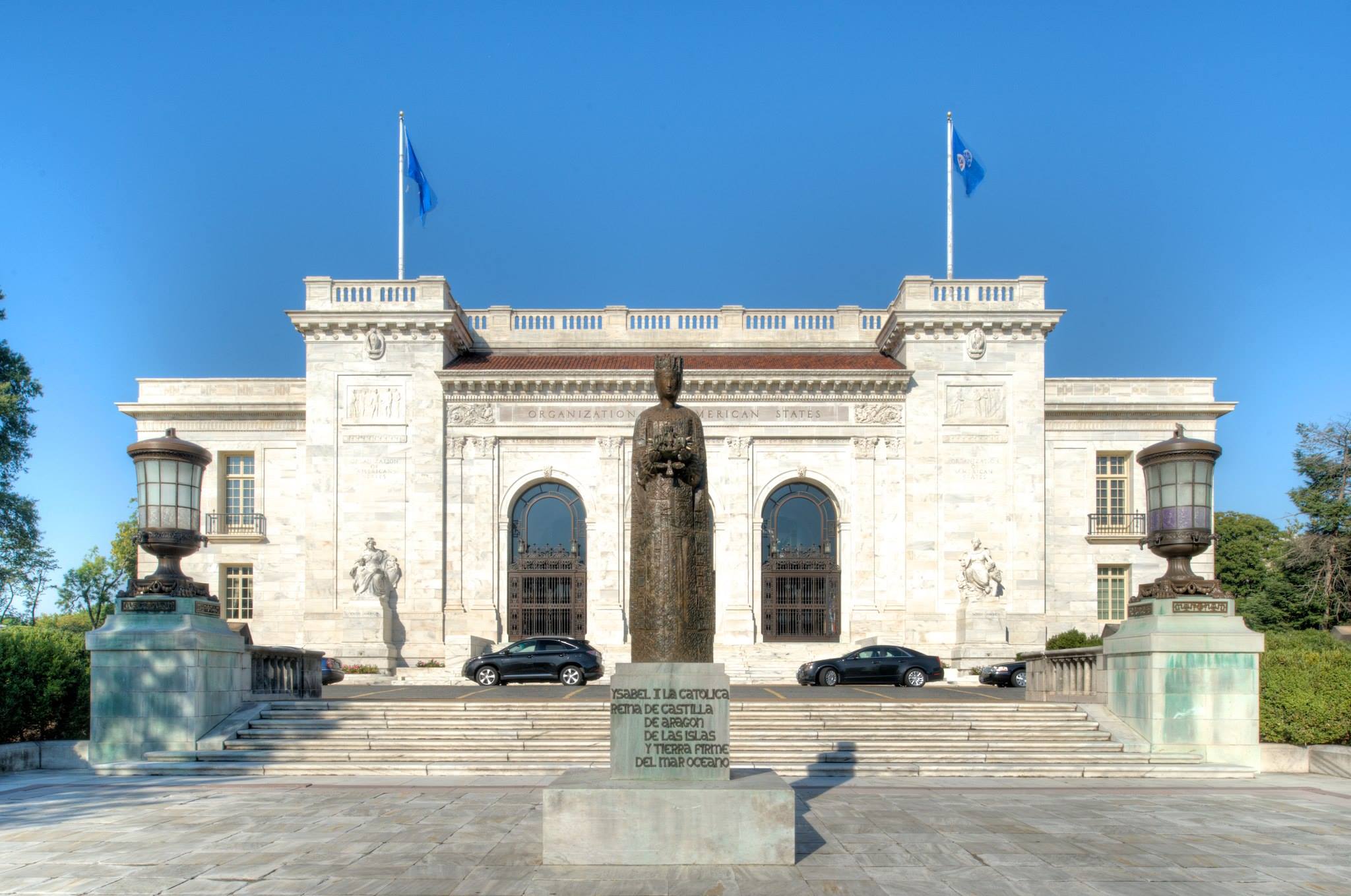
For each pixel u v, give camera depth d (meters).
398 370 54.47
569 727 26.83
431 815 18.12
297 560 56.69
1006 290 55.25
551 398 54.66
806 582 54.84
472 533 53.94
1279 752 24.62
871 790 21.36
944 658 52.47
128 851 15.17
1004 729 26.48
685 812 14.02
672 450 15.06
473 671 43.38
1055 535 56.06
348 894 12.73
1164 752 24.70
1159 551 26.44
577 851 14.02
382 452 54.12
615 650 52.00
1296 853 15.25
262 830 16.75
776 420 54.69
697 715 14.56
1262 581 62.56
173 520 26.33
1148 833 16.66
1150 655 25.20
